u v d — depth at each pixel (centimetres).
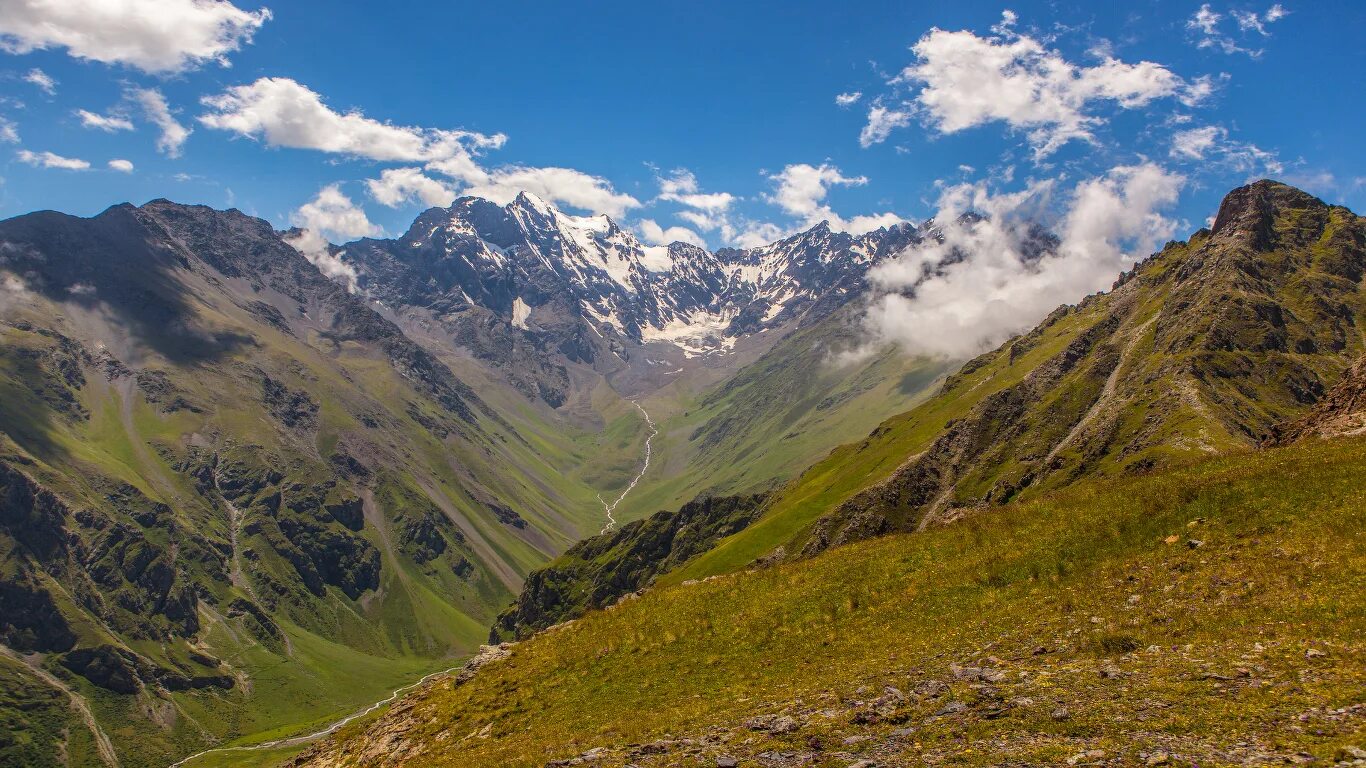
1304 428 5816
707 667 4194
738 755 2673
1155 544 3728
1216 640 2792
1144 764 2008
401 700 5553
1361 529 3152
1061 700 2533
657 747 2950
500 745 3991
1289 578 3030
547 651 5103
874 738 2569
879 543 4988
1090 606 3409
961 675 3012
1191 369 19162
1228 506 3731
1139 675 2623
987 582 4012
